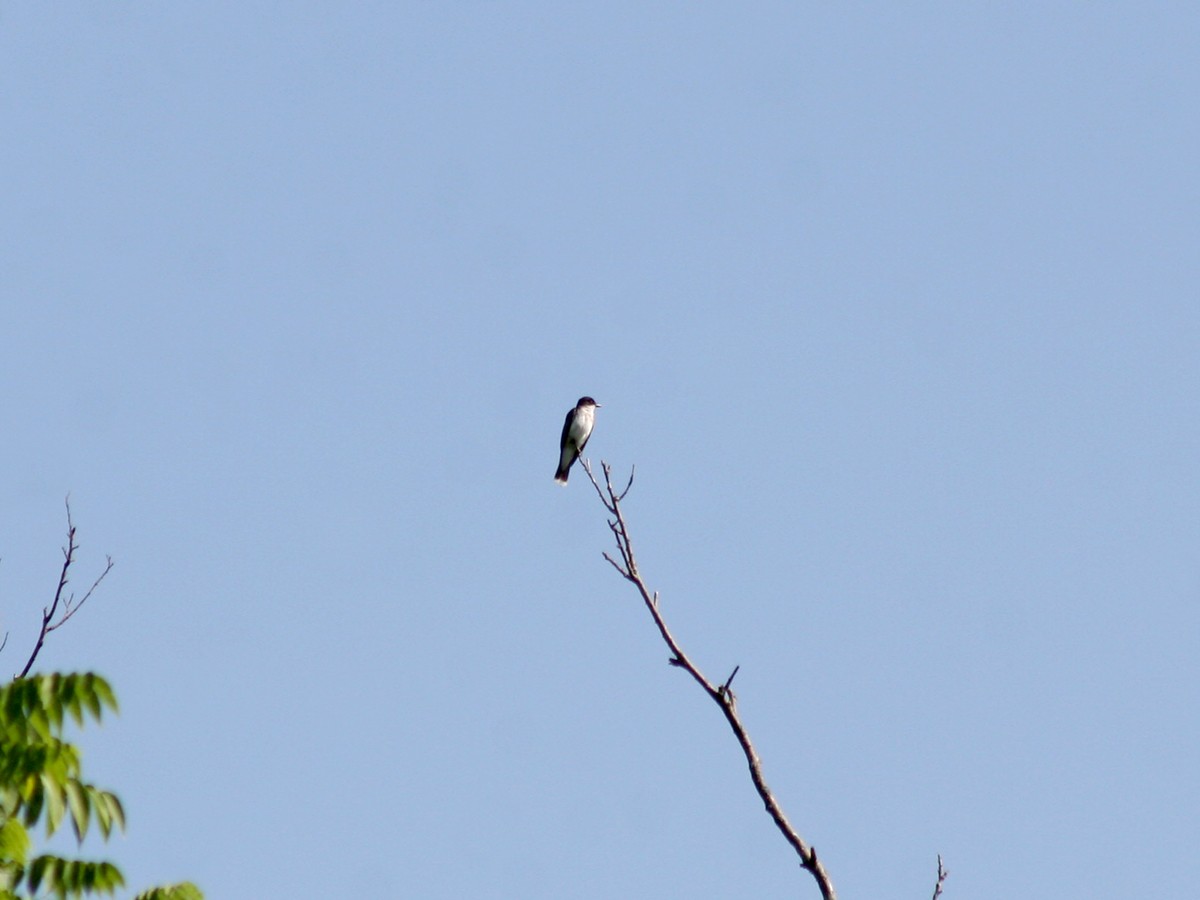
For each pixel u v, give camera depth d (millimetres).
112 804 11586
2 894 11086
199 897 11695
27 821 11297
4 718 11594
